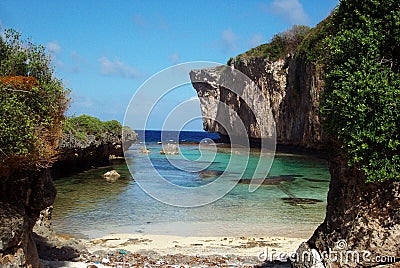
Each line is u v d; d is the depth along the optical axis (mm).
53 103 7871
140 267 10656
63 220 17234
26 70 8195
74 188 26719
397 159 6688
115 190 25688
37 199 8172
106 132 40188
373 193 7266
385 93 6531
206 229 15914
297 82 52781
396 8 7199
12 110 6574
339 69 7406
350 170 7832
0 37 8234
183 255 12188
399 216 6922
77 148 33031
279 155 50156
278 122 57844
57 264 9805
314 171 36000
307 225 16734
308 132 48094
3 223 6969
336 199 8320
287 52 57844
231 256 12117
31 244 8367
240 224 16797
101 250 12609
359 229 7379
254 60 61062
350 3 7906
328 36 8789
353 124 6793
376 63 7004
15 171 7445
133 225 16469
